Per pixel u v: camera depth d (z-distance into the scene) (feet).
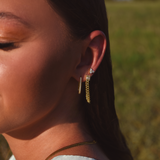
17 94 1.43
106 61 1.76
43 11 1.43
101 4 1.66
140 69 8.22
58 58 1.47
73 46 1.51
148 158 3.87
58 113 1.60
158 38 14.15
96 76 1.71
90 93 1.70
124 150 1.90
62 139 1.58
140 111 5.17
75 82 1.62
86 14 1.53
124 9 33.83
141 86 6.57
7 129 1.51
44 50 1.44
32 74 1.43
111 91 1.80
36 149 1.62
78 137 1.59
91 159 1.49
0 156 2.71
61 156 1.49
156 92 6.18
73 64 1.54
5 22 1.39
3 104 1.45
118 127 1.88
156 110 5.43
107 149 1.79
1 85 1.42
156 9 32.89
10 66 1.41
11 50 1.41
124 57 9.77
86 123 1.69
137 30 16.66
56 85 1.50
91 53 1.59
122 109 5.32
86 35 1.54
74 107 1.63
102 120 1.75
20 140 1.65
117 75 7.54
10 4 1.40
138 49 11.74
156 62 8.92
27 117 1.48
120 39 14.57
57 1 1.45
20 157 1.67
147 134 4.39
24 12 1.41
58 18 1.46
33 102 1.46
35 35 1.42
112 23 21.24
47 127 1.60
